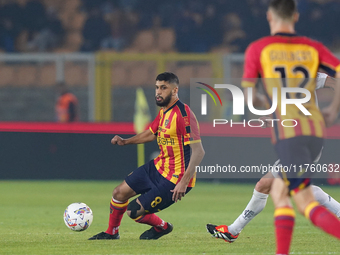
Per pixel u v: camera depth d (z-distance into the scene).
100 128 50.62
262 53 13.41
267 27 72.88
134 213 18.44
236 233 18.45
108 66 54.28
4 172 50.78
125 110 56.56
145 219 18.97
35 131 50.66
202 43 72.06
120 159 50.62
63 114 53.06
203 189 46.88
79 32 71.94
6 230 22.39
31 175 50.66
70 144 50.66
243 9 73.56
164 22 72.81
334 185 47.84
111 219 19.22
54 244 18.23
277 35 13.59
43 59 53.94
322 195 18.66
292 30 13.78
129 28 72.12
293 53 13.41
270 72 13.29
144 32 72.06
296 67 13.33
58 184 48.91
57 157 50.75
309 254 16.05
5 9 71.31
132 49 71.00
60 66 53.97
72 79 57.66
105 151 50.62
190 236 20.62
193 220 26.86
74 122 51.03
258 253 16.31
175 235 20.95
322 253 16.25
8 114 58.75
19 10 71.50
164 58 55.44
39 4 72.19
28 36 71.12
